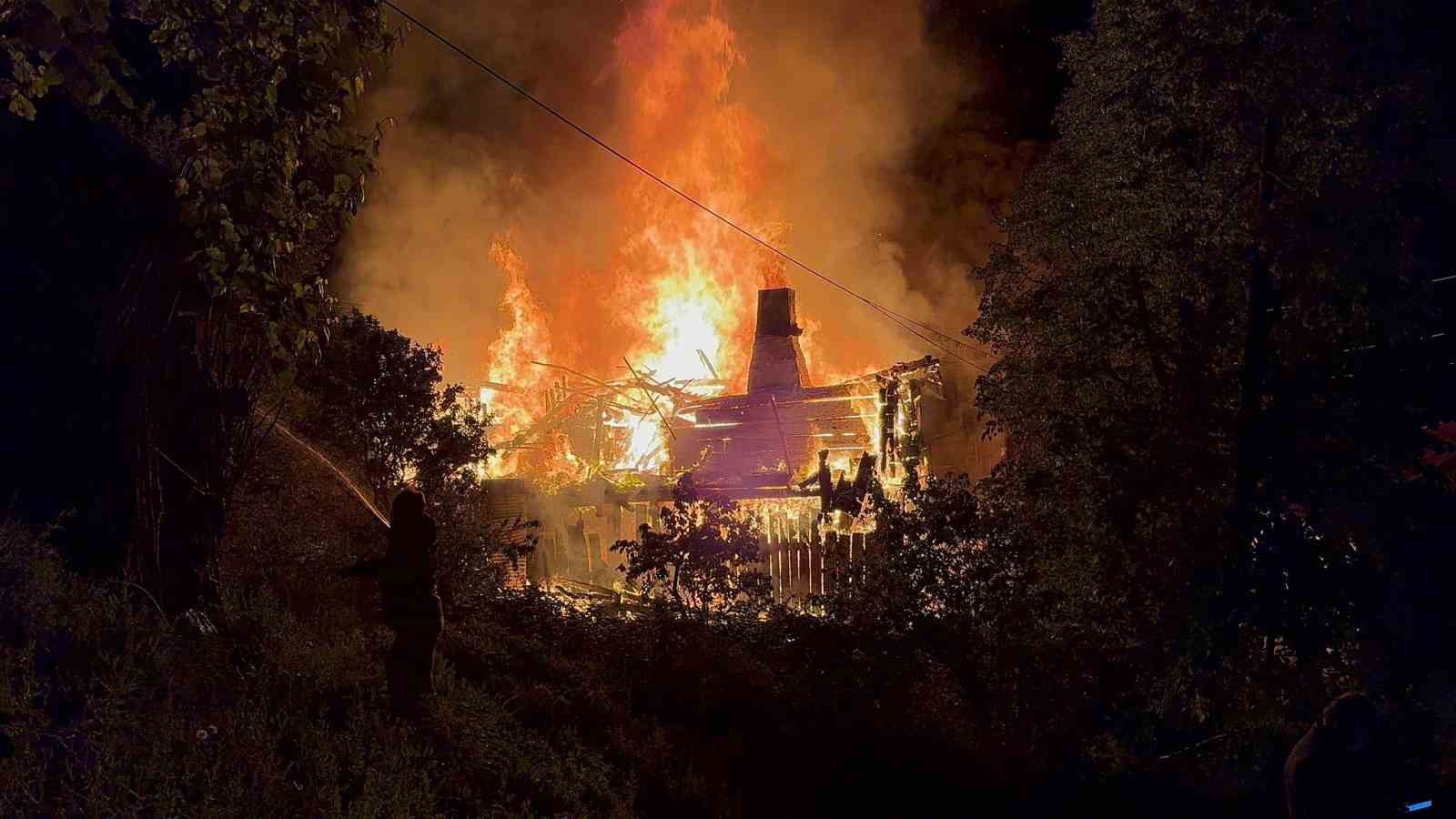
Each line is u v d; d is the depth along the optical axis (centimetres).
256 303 605
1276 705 1170
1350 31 1180
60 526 758
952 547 1289
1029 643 1237
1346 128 1184
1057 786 1102
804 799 916
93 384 827
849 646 1242
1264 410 1249
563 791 732
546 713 897
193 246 859
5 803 486
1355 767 661
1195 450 1238
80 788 519
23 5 502
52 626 656
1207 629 1169
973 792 1034
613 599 1503
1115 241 1292
